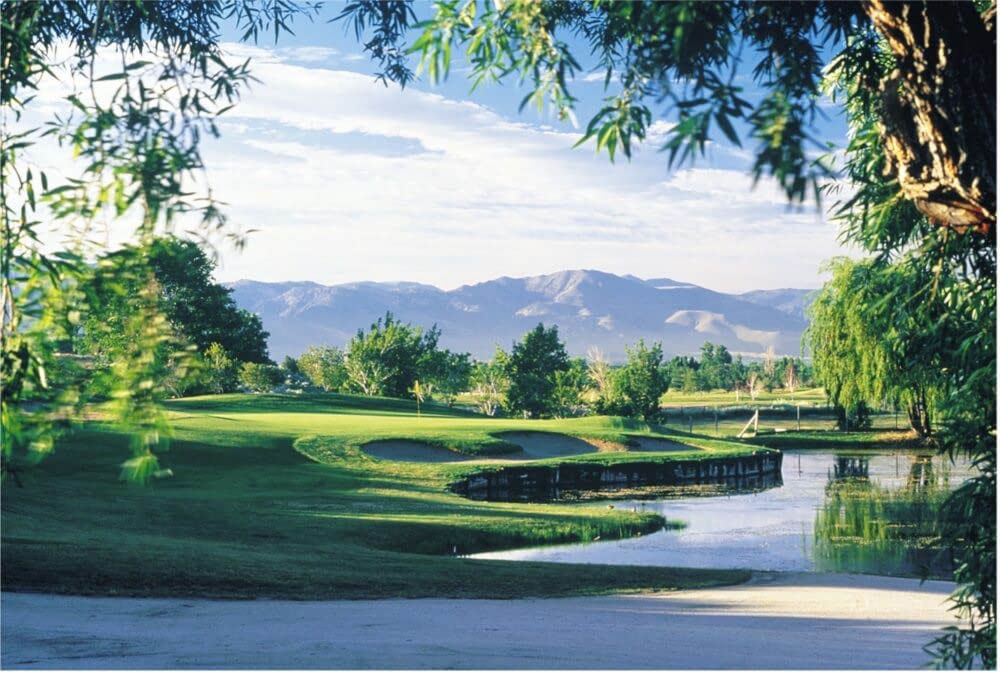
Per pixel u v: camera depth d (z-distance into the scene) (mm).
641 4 2387
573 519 21406
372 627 8438
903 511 23609
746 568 15875
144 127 2578
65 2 3652
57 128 2613
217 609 9531
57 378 2695
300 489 24453
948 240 3953
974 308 4137
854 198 3082
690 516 23500
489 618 9297
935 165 2760
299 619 8906
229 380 55812
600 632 8359
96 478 23141
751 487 31172
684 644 7668
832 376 42219
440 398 80625
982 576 4047
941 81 2723
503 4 3059
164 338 2643
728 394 117750
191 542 14844
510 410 64500
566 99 2963
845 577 13625
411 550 17469
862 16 2938
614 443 39094
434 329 73312
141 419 2609
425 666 6168
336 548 15562
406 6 3926
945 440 4312
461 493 28250
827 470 36781
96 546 12852
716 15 2236
